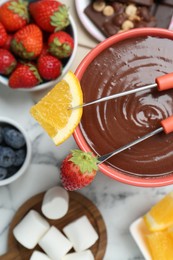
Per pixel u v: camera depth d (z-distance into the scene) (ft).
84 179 1.41
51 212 1.66
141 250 1.64
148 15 1.75
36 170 1.71
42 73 1.57
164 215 1.60
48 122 1.40
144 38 1.45
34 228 1.65
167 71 1.44
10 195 1.71
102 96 1.43
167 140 1.43
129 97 1.43
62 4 1.59
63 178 1.46
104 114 1.43
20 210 1.68
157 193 1.72
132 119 1.43
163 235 1.64
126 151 1.43
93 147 1.43
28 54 1.56
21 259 1.69
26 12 1.58
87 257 1.66
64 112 1.39
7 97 1.70
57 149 1.70
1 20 1.57
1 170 1.58
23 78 1.55
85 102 1.43
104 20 1.73
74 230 1.66
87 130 1.43
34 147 1.71
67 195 1.67
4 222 1.70
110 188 1.72
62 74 1.62
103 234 1.69
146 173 1.43
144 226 1.65
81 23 1.75
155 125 1.43
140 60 1.44
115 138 1.43
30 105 1.71
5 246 1.71
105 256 1.71
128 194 1.72
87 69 1.43
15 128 1.61
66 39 1.56
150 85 1.39
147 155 1.43
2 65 1.55
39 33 1.57
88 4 1.74
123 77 1.44
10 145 1.59
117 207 1.72
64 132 1.39
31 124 1.71
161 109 1.43
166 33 1.43
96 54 1.43
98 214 1.69
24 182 1.71
